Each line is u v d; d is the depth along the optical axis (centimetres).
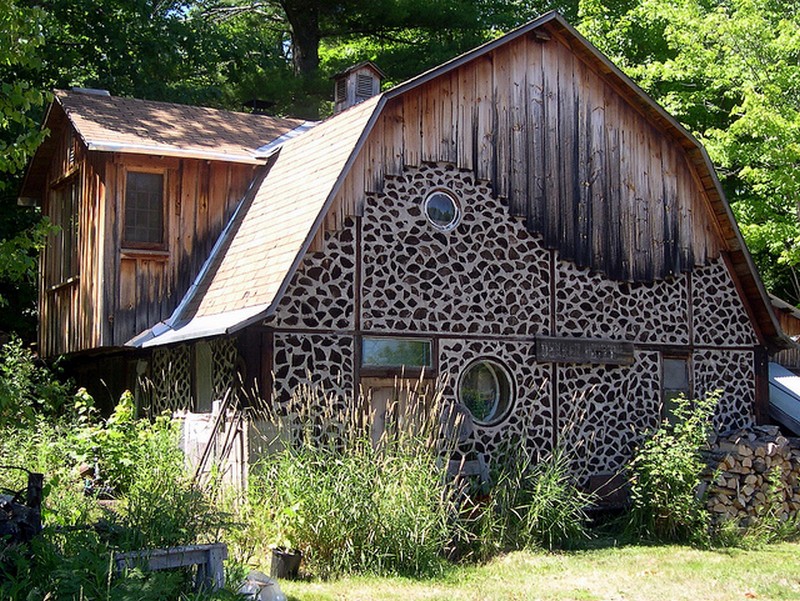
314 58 2980
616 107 1664
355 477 1153
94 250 1593
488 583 1109
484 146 1530
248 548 1120
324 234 1380
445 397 1453
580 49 1630
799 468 1535
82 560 743
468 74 1527
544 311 1558
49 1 2316
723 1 2484
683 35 2297
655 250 1673
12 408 1045
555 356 1545
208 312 1467
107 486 1305
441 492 1198
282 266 1331
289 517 1120
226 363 1379
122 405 1482
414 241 1454
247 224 1573
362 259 1409
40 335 1970
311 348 1361
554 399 1551
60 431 1436
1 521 788
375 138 1434
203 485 1262
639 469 1472
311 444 1227
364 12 2862
